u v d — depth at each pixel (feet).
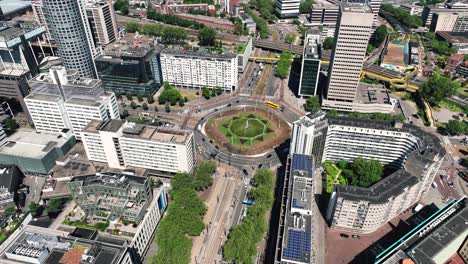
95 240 631.97
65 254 570.05
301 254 645.10
